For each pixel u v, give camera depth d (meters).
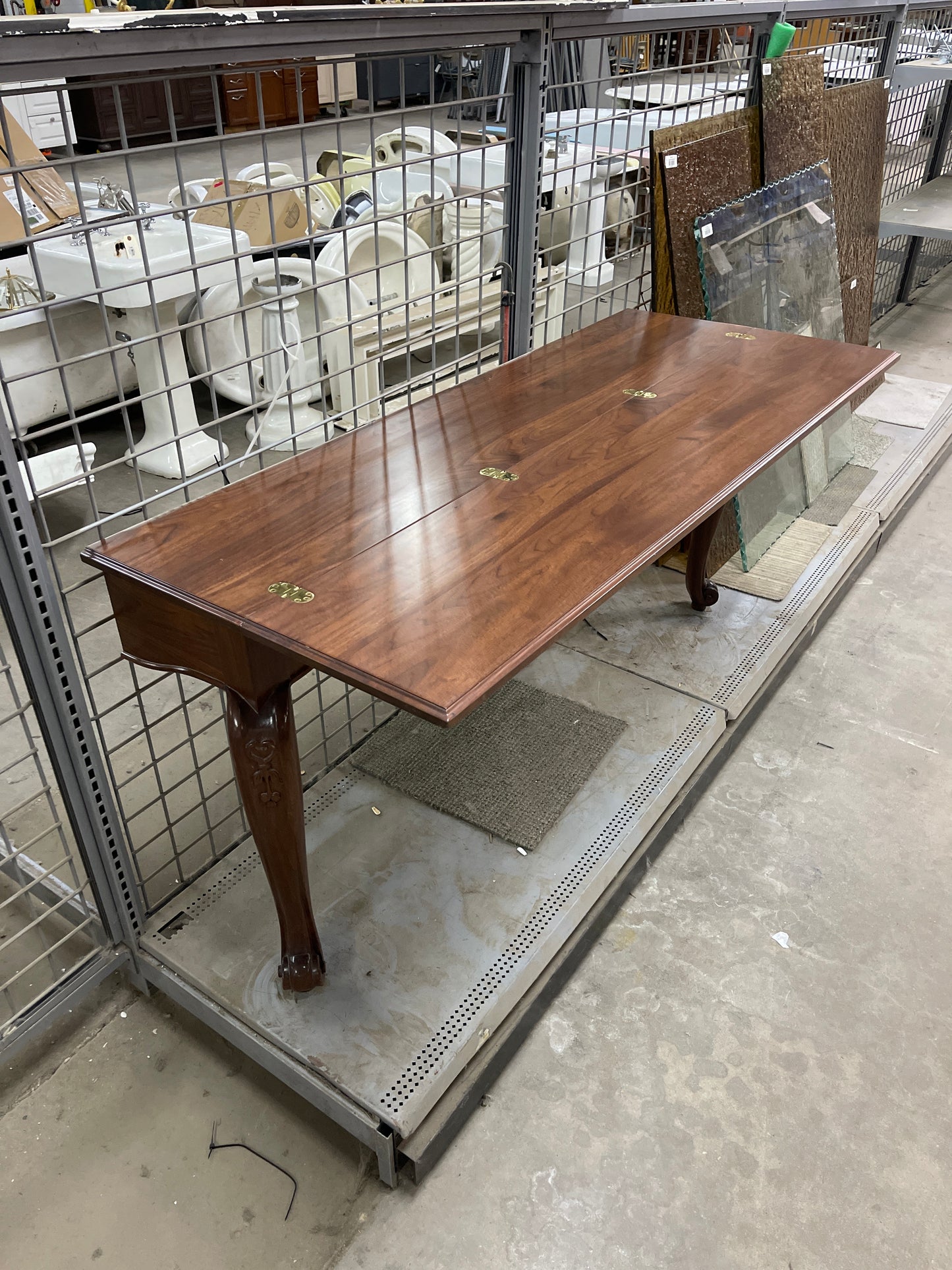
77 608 2.79
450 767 2.02
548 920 1.67
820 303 3.28
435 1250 1.33
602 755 2.05
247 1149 1.46
